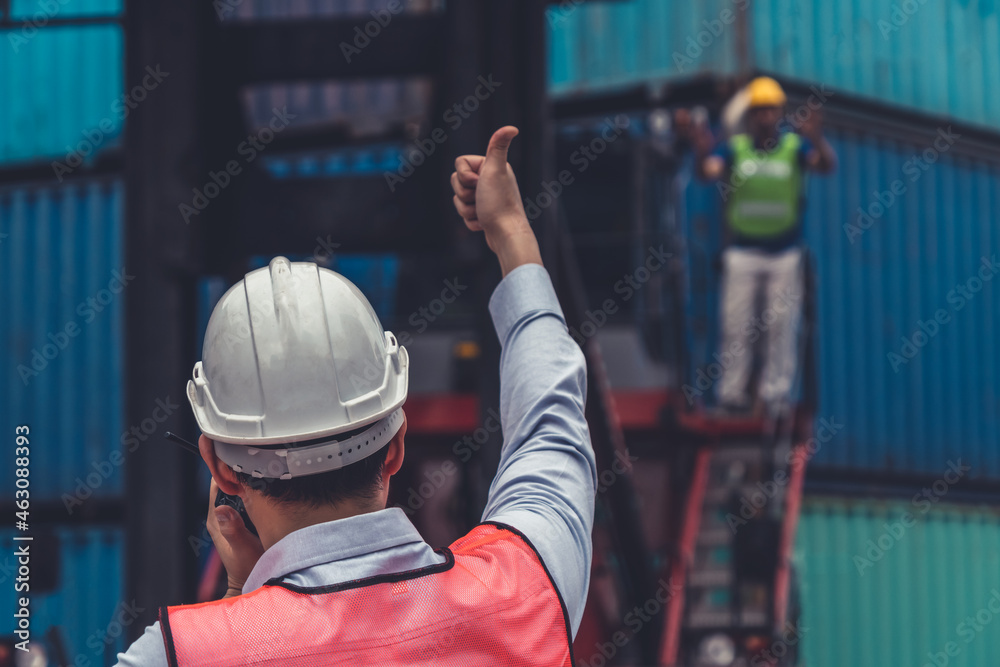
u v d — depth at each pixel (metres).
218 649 0.82
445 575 0.90
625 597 7.10
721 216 9.39
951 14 10.41
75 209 9.58
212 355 0.95
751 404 8.24
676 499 7.76
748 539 7.20
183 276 4.39
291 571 0.89
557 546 0.96
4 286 9.54
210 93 4.44
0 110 9.62
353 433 0.92
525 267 1.17
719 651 6.91
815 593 9.42
